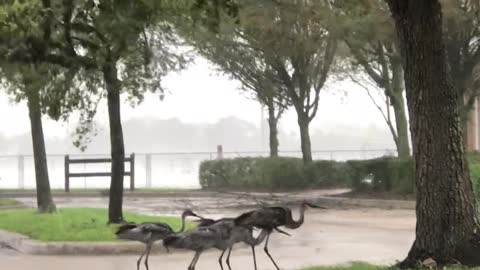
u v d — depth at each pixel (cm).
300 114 3212
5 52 1482
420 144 1051
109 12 1475
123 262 1321
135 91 1861
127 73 1823
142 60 1817
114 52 1634
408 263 1061
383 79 2797
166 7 1393
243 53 3066
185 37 2392
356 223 2016
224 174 3556
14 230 1688
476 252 1012
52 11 1460
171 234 1031
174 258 1373
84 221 1753
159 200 3028
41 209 2050
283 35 2681
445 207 1034
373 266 1120
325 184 3256
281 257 1391
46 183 2067
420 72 1041
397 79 2819
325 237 1714
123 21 1491
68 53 1577
